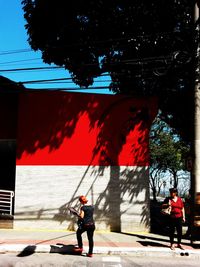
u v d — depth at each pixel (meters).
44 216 17.53
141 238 15.70
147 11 18.98
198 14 14.52
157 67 19.72
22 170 17.80
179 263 12.32
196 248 13.98
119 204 17.52
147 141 17.89
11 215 17.66
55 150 17.81
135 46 19.77
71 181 17.67
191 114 14.46
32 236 15.63
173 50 19.44
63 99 18.02
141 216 17.47
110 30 19.38
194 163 14.26
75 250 13.14
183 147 39.41
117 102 18.02
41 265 11.52
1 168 24.00
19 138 17.95
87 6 19.17
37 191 17.67
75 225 17.38
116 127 17.91
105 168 17.69
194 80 14.39
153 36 19.31
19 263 11.67
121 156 17.77
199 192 14.20
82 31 19.83
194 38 14.51
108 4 19.05
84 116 17.94
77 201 17.53
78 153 17.78
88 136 17.86
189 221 15.88
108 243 14.48
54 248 13.27
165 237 16.05
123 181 17.66
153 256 13.27
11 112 19.16
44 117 17.98
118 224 17.41
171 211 13.68
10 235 15.77
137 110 18.02
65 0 19.36
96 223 17.38
